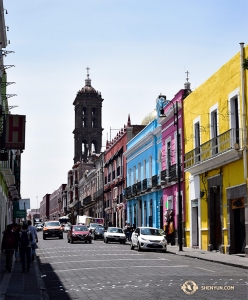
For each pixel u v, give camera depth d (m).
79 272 17.25
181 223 30.36
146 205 44.03
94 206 75.75
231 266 19.08
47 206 175.75
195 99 31.06
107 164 62.25
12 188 36.59
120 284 13.67
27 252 17.58
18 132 18.98
